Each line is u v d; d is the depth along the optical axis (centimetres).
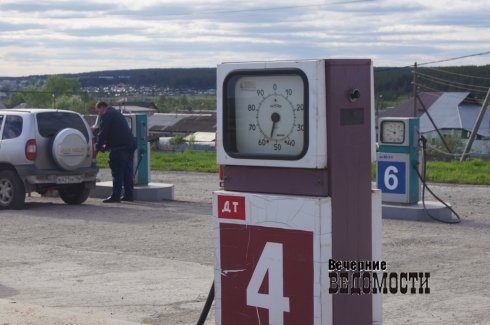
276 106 393
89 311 598
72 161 1277
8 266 791
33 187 1259
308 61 372
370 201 407
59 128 1291
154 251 878
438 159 3291
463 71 9269
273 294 390
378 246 415
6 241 952
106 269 773
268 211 389
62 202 1412
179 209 1280
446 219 1148
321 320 373
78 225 1084
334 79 374
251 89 402
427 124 6475
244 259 400
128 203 1374
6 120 1280
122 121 1364
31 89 11762
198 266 786
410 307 612
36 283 707
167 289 679
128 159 1384
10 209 1265
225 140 408
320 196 376
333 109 374
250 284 399
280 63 383
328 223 374
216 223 411
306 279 377
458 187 1648
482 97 9000
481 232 1021
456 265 790
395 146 1177
